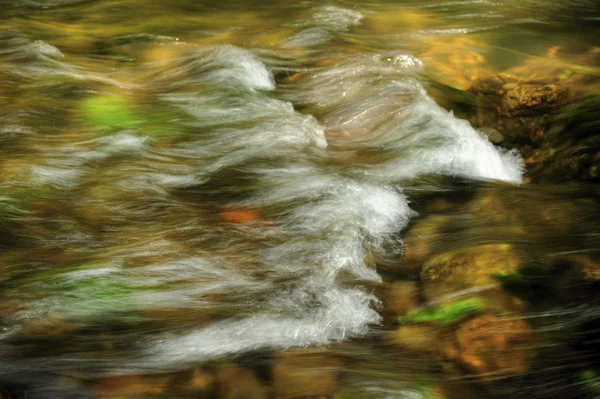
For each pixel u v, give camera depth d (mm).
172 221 5629
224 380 4090
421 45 9523
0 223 5398
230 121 7352
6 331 4340
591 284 4758
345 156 6855
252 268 5039
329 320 4602
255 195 6078
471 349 4316
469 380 4113
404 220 5871
